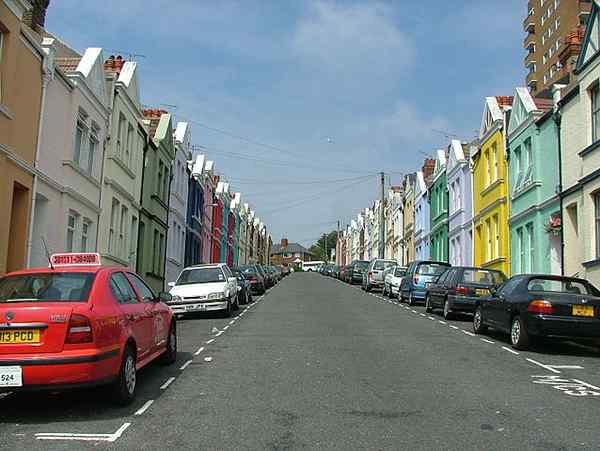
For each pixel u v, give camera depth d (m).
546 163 21.00
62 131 16.42
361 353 12.04
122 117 22.12
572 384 9.48
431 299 21.02
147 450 6.14
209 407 7.88
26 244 14.31
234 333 15.20
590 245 17.39
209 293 19.05
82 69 17.75
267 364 10.84
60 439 6.49
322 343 13.35
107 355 7.38
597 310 12.35
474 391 8.88
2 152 12.73
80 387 7.10
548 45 67.56
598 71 17.11
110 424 7.09
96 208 19.20
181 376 9.84
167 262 30.00
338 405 7.98
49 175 15.58
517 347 12.89
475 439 6.55
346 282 51.66
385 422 7.20
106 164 20.20
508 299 13.51
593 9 17.75
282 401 8.19
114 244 21.33
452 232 33.59
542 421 7.30
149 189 26.05
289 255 164.25
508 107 25.92
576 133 18.66
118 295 8.49
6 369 6.94
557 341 14.23
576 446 6.34
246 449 6.18
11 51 13.05
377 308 23.05
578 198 18.22
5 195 13.05
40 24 18.12
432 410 7.77
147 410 7.73
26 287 7.92
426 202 41.97
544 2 68.75
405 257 50.66
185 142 34.53
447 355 11.98
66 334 7.12
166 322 10.52
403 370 10.37
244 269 33.03
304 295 31.28
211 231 45.28
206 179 42.34
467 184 30.98
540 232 21.08
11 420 7.25
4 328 7.07
